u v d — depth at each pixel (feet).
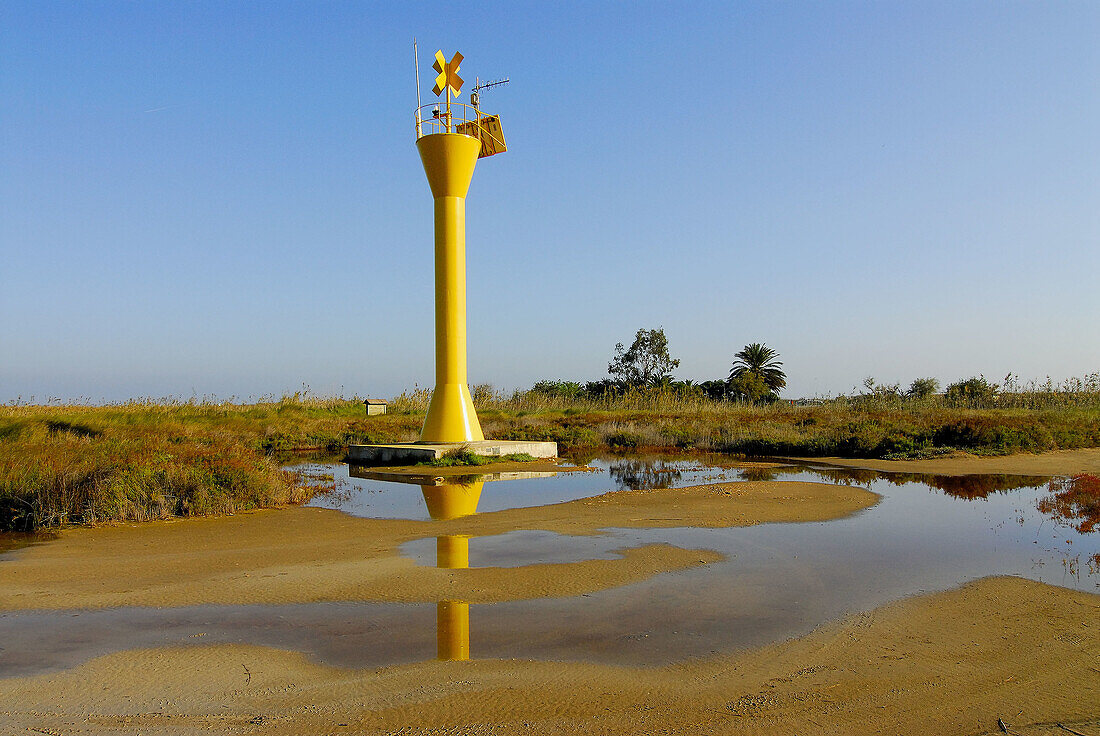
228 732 16.65
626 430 98.37
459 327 77.56
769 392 216.54
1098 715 17.54
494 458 74.54
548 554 33.88
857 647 22.07
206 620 24.56
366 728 16.88
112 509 41.73
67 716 17.42
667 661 21.01
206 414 115.14
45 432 75.31
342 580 29.30
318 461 76.89
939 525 40.98
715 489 53.57
